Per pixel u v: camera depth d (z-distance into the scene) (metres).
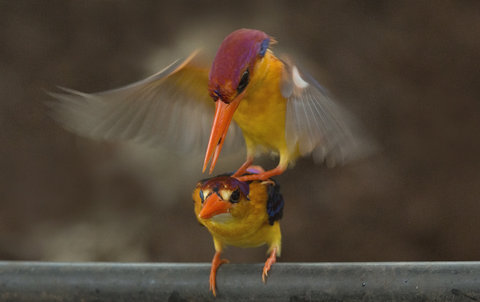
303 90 4.22
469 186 13.83
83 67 15.55
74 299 4.55
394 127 14.46
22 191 13.70
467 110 14.59
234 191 4.50
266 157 11.64
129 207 13.61
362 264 4.29
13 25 16.12
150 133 4.68
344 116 4.16
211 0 15.96
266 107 4.54
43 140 14.45
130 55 15.60
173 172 13.70
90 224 13.48
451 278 4.09
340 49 15.25
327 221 13.62
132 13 16.05
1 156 14.18
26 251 13.07
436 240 13.34
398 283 4.16
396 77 14.98
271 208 4.71
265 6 15.86
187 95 4.77
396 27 15.67
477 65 15.06
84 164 13.99
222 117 4.24
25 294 4.61
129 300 4.53
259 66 4.36
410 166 14.16
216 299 4.42
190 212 13.61
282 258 13.26
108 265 4.60
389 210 13.68
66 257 13.00
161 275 4.50
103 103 4.30
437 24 15.69
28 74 15.48
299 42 15.25
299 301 4.33
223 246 4.82
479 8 15.91
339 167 14.22
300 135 4.26
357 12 15.93
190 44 15.32
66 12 16.27
